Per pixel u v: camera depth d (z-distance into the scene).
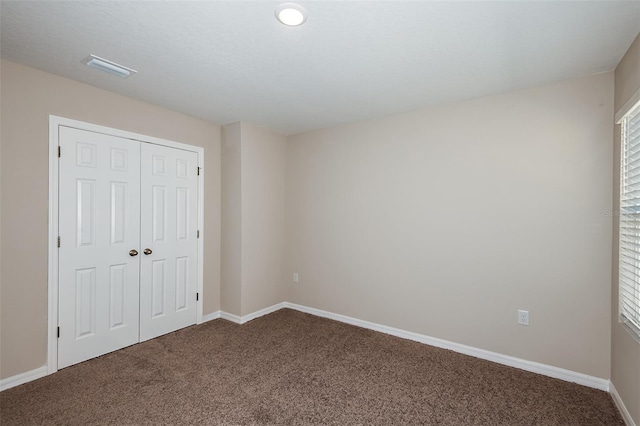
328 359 2.68
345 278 3.59
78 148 2.54
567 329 2.37
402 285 3.17
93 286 2.64
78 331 2.55
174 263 3.26
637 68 1.79
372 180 3.39
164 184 3.16
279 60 2.13
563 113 2.39
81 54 2.08
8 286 2.21
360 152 3.48
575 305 2.34
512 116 2.60
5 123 2.18
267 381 2.32
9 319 2.21
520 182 2.56
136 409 1.98
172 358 2.67
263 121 3.53
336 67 2.23
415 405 2.05
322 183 3.79
